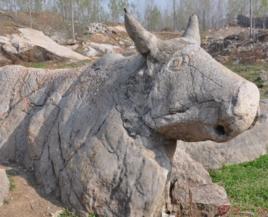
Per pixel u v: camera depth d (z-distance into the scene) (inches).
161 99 194.1
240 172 317.7
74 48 1175.6
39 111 239.8
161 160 198.7
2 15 1350.9
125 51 1173.1
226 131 183.8
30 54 991.0
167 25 2176.4
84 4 1576.0
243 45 1016.2
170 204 221.6
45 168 224.2
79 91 227.6
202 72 187.3
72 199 208.2
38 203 213.2
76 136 214.4
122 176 198.2
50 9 1610.5
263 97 581.6
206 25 2025.1
